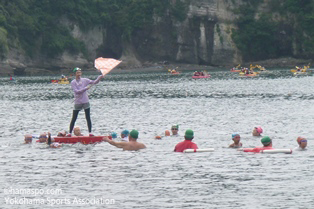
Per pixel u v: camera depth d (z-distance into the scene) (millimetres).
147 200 54406
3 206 53750
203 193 56500
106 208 52188
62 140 90062
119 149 83562
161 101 177875
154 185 60000
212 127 109812
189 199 54500
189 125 113750
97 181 62219
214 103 165875
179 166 69500
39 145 88750
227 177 63156
